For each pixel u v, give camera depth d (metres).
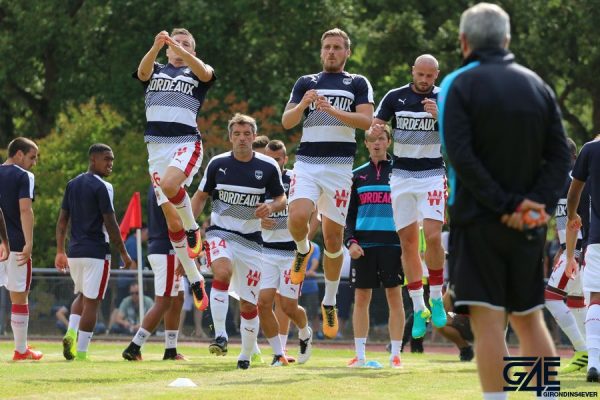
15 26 78.44
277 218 28.25
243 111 75.88
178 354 31.53
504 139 13.95
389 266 28.44
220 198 26.28
